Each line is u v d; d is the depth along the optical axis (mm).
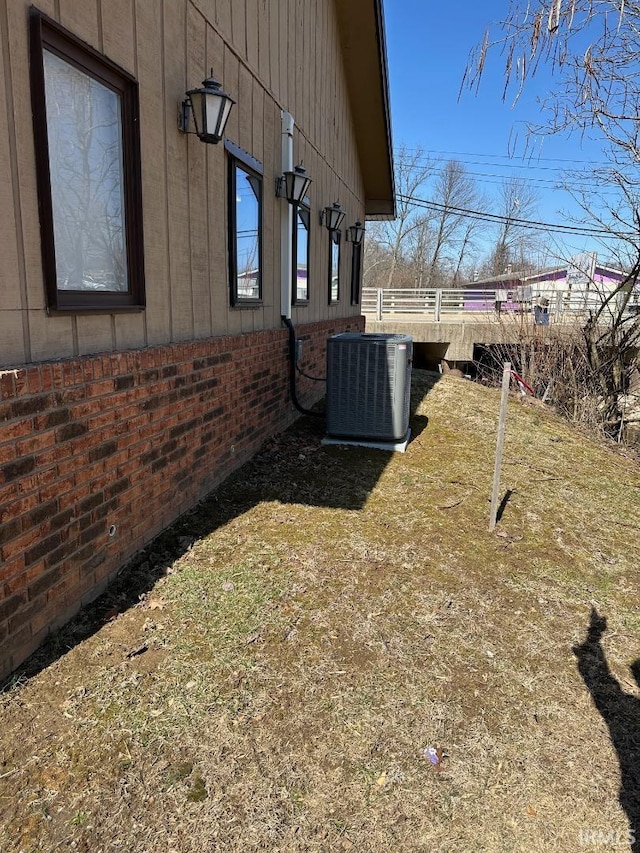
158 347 3451
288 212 6266
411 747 2225
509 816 1969
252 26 5113
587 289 10656
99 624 2752
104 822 1842
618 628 3123
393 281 53688
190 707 2324
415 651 2793
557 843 1885
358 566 3547
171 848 1780
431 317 18812
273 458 5430
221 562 3455
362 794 2012
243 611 2979
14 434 2246
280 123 6090
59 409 2521
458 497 4809
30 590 2430
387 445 5980
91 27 2729
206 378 4203
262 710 2348
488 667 2721
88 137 2812
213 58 4246
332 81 8812
